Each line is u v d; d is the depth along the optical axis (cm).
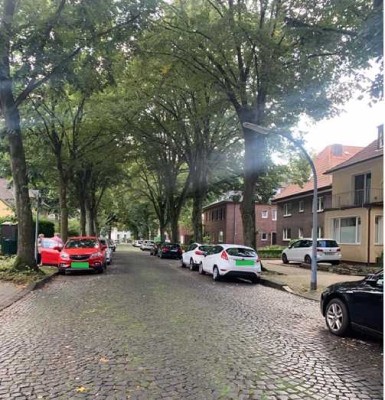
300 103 1730
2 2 1391
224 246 1773
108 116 2445
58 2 1445
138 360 589
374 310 692
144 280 1633
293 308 1080
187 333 749
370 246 2577
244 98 1977
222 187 3784
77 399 456
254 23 1889
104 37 1486
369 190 2725
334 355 638
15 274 1532
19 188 1639
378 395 480
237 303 1130
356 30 1157
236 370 554
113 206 6100
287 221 4197
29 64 1317
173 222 3881
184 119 2977
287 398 466
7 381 508
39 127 2525
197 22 1791
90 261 1850
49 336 722
